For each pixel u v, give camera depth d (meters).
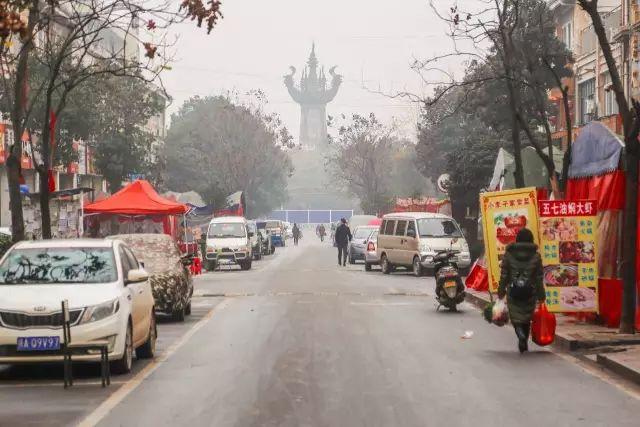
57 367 17.14
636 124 20.11
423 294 34.53
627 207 20.41
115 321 15.57
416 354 18.31
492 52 48.25
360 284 40.59
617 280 21.66
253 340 20.77
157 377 15.62
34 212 44.78
